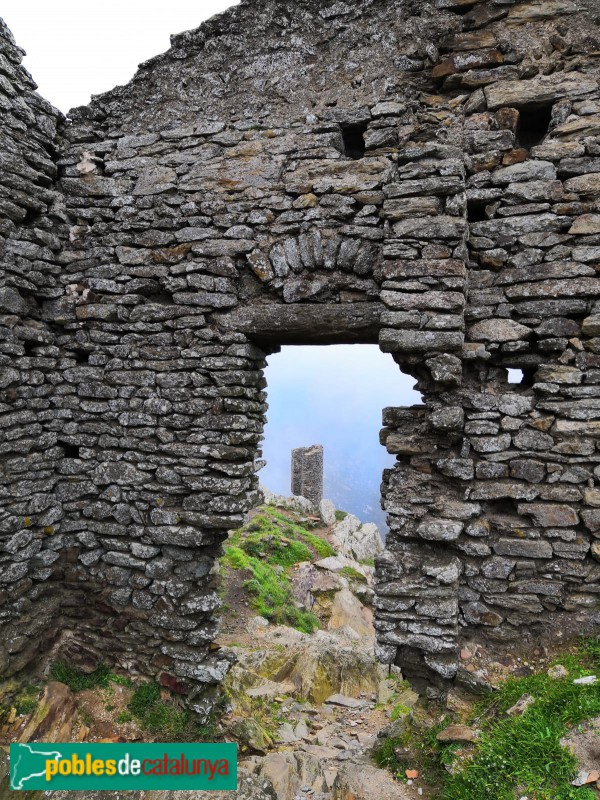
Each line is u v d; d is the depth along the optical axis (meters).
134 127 5.06
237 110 4.80
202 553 4.95
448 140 4.31
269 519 14.24
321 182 4.49
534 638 4.11
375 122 4.47
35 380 4.84
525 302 4.17
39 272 4.89
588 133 4.11
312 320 4.48
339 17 4.65
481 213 4.40
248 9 4.83
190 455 4.75
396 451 4.33
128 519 4.97
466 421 4.21
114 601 5.00
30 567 4.82
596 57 4.14
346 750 4.86
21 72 4.63
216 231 4.74
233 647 7.71
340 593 11.41
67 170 5.11
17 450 4.63
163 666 4.86
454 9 4.43
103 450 5.04
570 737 3.16
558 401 4.09
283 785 4.07
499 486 4.15
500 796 3.00
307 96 4.67
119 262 4.98
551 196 4.12
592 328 4.02
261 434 5.11
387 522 4.33
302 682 6.48
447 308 3.94
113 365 4.98
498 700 3.81
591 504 4.00
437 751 3.71
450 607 3.96
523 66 4.26
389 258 4.07
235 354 4.68
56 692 4.70
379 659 4.10
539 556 4.08
